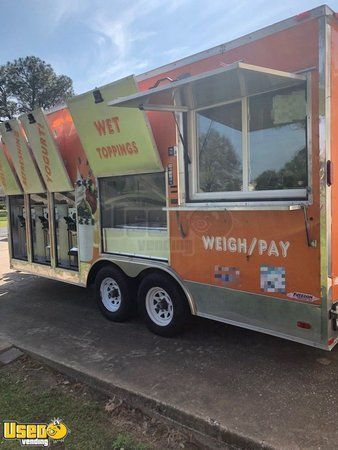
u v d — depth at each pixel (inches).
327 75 113.0
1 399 129.3
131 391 126.3
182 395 123.0
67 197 214.4
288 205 119.5
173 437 107.8
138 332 179.5
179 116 149.9
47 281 292.7
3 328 193.8
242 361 145.5
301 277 122.0
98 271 202.7
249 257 134.9
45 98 2042.3
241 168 138.1
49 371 149.1
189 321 166.7
